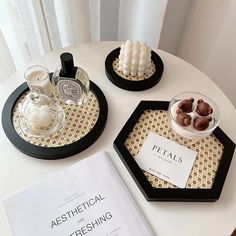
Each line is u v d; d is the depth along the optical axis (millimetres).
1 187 565
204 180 564
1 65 814
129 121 634
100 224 517
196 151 603
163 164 582
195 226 526
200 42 1033
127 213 529
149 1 910
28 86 683
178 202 549
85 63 760
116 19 1057
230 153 595
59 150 590
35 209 532
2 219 529
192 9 961
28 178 576
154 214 537
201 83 733
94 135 614
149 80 706
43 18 809
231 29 901
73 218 522
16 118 645
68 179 564
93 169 576
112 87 714
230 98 1123
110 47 799
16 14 763
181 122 581
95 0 883
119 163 593
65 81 624
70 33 905
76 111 660
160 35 992
